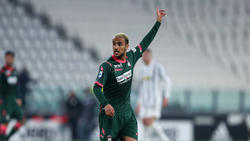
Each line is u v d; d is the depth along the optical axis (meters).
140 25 71.12
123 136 16.77
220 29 71.31
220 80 65.00
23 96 43.91
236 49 69.62
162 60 67.19
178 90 47.03
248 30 71.69
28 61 61.78
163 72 33.91
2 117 32.03
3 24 65.44
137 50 17.25
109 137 15.95
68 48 65.56
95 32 68.75
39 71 60.78
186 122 44.25
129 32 69.88
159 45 69.06
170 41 69.62
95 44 67.25
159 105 34.41
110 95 16.06
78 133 43.28
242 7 73.38
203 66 67.00
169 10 72.25
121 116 16.23
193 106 47.16
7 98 32.12
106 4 71.88
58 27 67.81
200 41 70.19
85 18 70.12
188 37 70.38
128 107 16.61
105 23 70.25
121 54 15.96
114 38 15.69
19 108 32.91
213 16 72.50
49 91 47.22
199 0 73.19
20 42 64.00
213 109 47.59
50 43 65.31
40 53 63.44
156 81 34.12
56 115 42.94
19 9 67.69
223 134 44.94
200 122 44.53
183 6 72.75
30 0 68.88
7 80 31.97
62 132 43.00
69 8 70.31
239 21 72.50
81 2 71.31
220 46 69.69
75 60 64.12
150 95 34.09
